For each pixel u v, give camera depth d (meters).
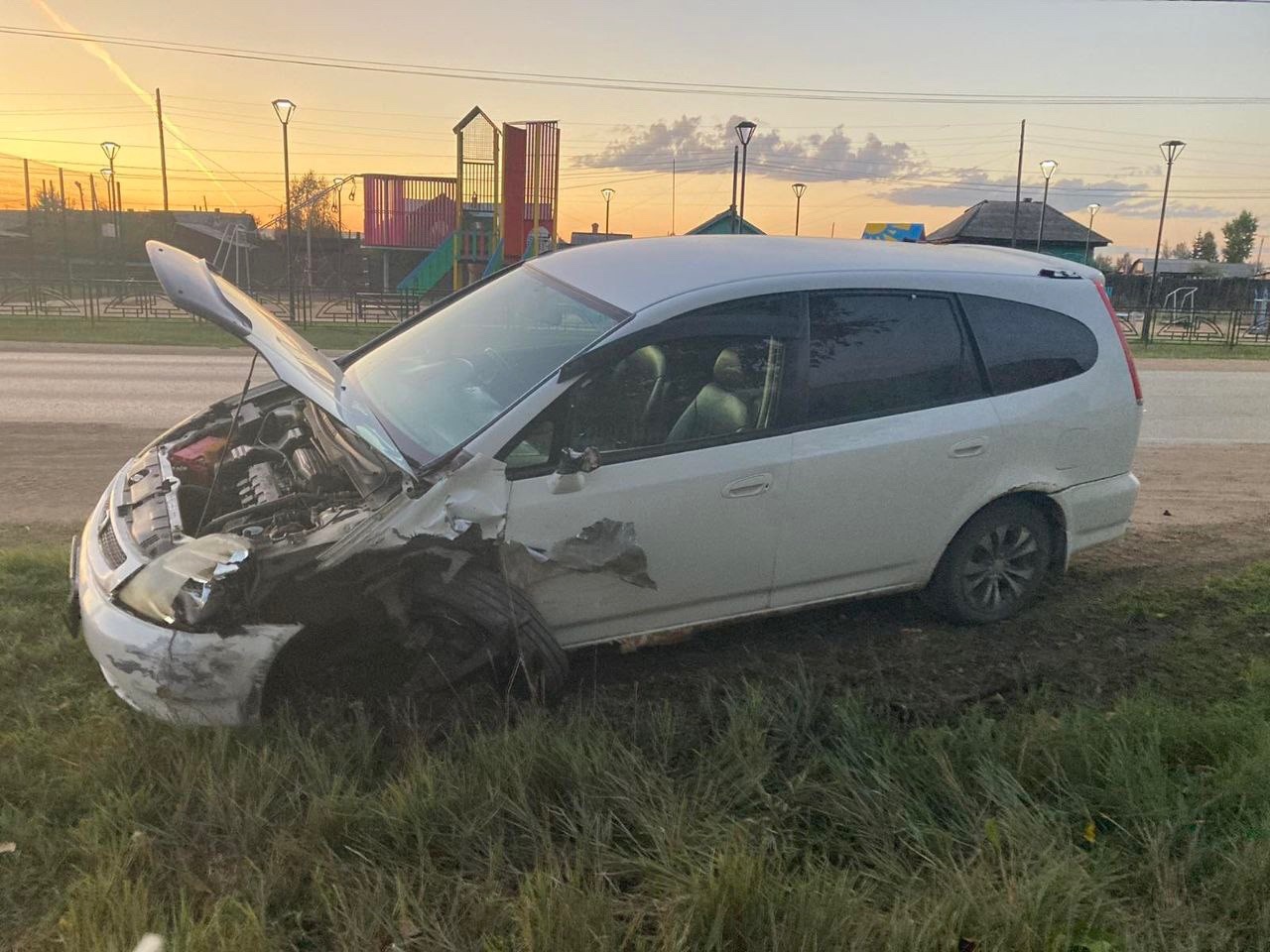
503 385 3.59
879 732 3.29
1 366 14.33
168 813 2.79
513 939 2.31
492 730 3.28
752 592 3.86
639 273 3.96
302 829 2.70
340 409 3.18
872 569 4.09
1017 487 4.27
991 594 4.43
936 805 2.96
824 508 3.83
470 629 3.25
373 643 3.26
